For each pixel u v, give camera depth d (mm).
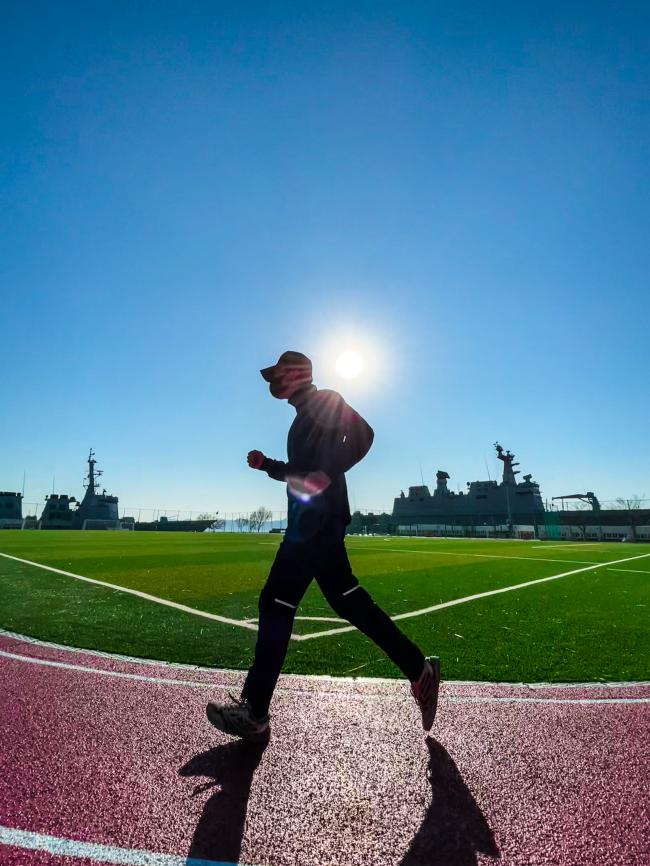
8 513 67188
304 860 1309
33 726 2156
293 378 2398
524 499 61406
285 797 1622
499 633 4180
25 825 1422
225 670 3062
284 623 2061
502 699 2582
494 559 13727
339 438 2209
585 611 5324
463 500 65938
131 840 1368
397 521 72000
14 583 6945
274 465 2547
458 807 1577
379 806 1575
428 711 2107
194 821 1473
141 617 4641
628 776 1784
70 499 73375
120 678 2854
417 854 1340
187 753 1938
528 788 1695
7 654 3289
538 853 1349
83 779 1708
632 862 1312
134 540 23406
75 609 4980
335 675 3002
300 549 2078
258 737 1983
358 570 10195
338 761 1886
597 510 57531
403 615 5027
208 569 9469
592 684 2836
